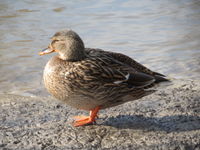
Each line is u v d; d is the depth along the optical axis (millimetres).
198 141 6047
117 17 13953
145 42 11805
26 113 7285
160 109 7402
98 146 5938
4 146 5953
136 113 7223
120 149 5840
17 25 12977
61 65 6523
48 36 12070
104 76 6426
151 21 13648
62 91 6512
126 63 6906
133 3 15617
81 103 6605
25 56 10758
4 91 8875
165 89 8586
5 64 10273
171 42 11789
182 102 7719
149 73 6934
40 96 8500
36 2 15469
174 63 10406
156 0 16109
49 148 5887
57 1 15672
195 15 14148
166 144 5961
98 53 6926
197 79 9445
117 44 11617
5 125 6727
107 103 6672
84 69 6391
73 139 6172
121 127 6609
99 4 15336
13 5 15023
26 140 6141
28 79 9547
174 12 14539
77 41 6570
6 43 11539
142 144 5977
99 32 12555
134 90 6574
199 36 12172
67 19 13625
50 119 7008
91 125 6703
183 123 6734
